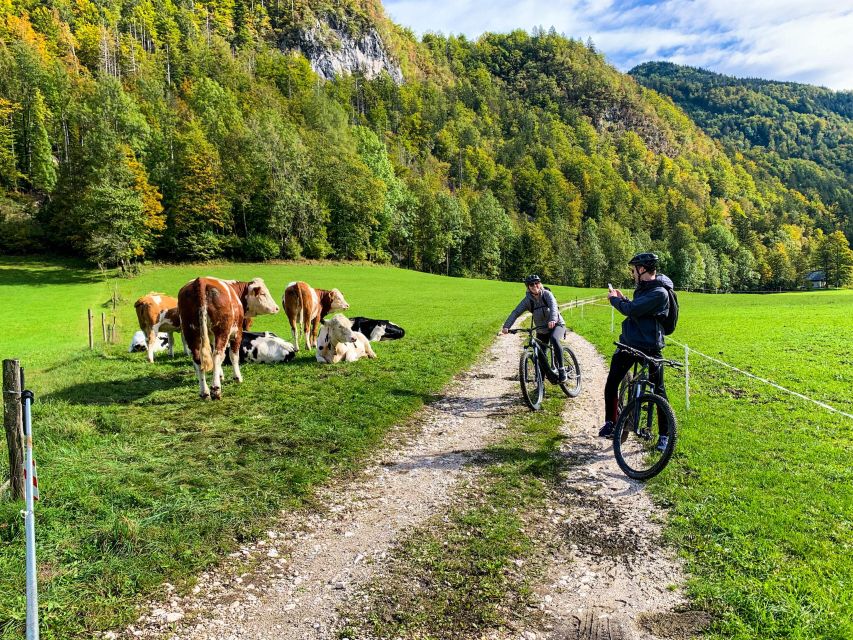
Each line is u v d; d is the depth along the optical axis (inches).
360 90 7249.0
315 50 7849.4
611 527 211.5
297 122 4237.2
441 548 195.9
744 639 142.8
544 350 389.1
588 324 1013.8
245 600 164.4
